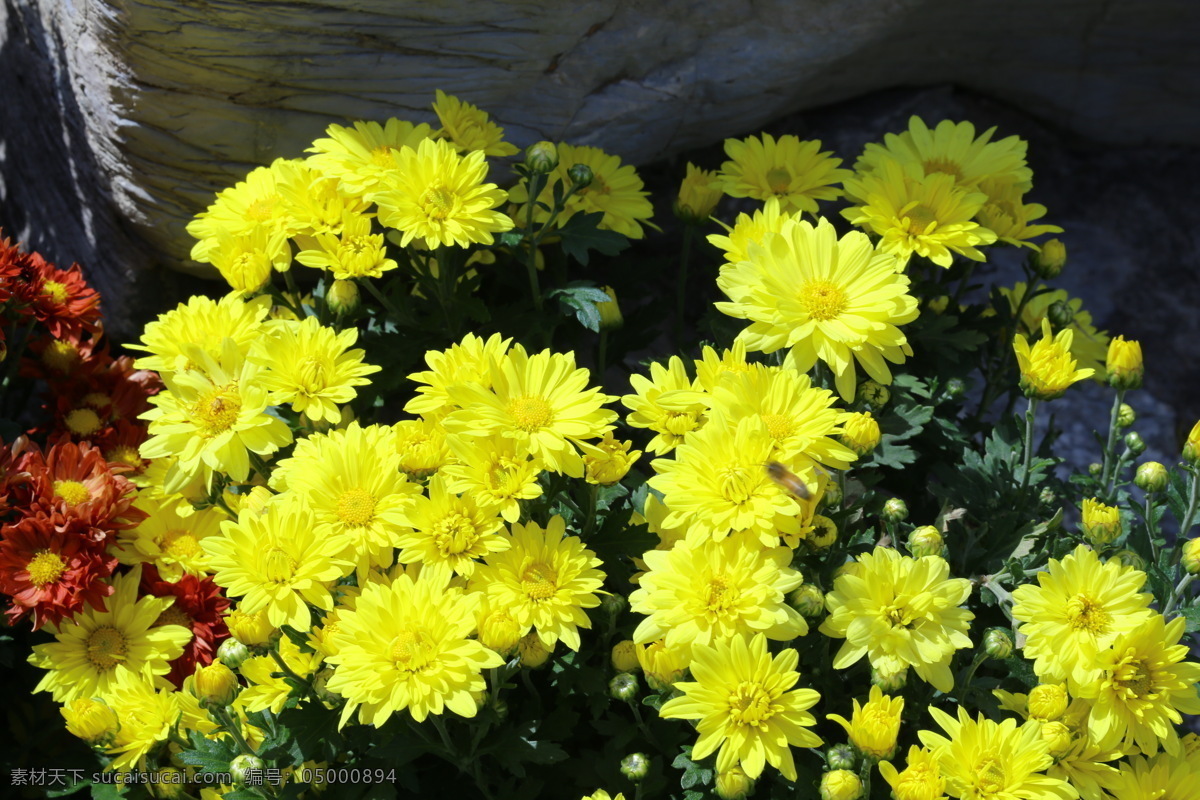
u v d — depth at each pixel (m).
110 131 2.91
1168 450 3.67
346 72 2.79
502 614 1.88
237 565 1.95
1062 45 3.70
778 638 1.95
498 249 3.06
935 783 1.79
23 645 2.62
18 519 2.61
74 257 3.37
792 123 3.75
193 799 2.27
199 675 2.00
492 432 2.06
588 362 3.27
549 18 2.86
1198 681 2.00
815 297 2.20
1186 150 4.11
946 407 3.05
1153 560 2.37
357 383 2.25
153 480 2.69
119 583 2.48
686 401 2.10
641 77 3.16
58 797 2.55
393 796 2.06
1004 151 2.89
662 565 1.99
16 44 3.35
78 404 2.94
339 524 2.00
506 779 2.26
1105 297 3.87
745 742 1.86
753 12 3.12
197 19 2.59
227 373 2.22
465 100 2.95
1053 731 1.90
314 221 2.58
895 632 1.94
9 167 3.56
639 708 2.27
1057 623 1.97
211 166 2.91
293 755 2.08
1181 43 3.71
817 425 2.02
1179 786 2.00
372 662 1.85
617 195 3.01
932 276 3.10
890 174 2.61
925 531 2.05
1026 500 2.63
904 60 3.66
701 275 3.65
